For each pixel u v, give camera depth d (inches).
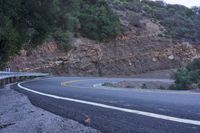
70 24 1263.5
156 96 522.6
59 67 2576.3
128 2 3961.6
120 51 2930.6
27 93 690.8
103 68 2775.6
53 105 438.3
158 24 3467.0
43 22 1181.1
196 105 367.9
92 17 2960.1
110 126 257.8
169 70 2942.9
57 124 309.3
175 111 309.3
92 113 330.6
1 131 335.3
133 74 2844.5
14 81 1557.6
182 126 229.9
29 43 1362.0
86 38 2886.3
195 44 3316.9
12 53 1296.8
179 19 3727.9
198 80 1221.1
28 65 2412.6
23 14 1136.8
